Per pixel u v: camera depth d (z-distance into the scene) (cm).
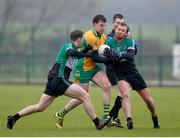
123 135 2853
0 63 9862
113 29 3197
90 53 3150
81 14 12962
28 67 9419
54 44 10731
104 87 3272
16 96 6244
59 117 3231
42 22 12331
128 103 3100
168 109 4650
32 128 3222
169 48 11994
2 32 10869
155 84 9388
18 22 12106
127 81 3130
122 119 3816
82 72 3294
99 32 3212
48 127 3284
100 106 4938
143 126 3369
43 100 3067
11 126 3102
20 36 10919
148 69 9619
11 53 9888
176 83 9581
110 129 3150
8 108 4731
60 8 12581
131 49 3131
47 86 3055
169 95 6625
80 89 3036
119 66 3134
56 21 12838
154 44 11931
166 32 12450
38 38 10681
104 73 3306
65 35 10875
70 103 3212
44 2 12362
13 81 9756
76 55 2995
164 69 9744
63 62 3019
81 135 2850
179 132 3005
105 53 3106
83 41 3200
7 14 11900
